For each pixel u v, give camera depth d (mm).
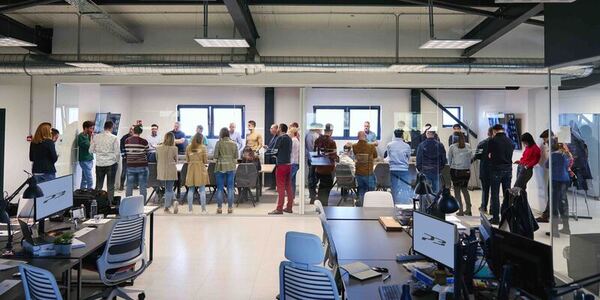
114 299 3348
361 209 4348
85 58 6039
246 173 7023
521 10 4609
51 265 2492
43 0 4605
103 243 2996
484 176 6352
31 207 3795
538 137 6617
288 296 2326
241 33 5469
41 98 6598
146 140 6781
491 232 2256
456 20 6020
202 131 6918
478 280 2162
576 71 5043
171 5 5332
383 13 5797
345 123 6723
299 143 6793
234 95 6945
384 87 6672
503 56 6551
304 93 6730
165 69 5934
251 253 4652
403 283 2203
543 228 5801
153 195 6797
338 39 6547
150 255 4008
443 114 6668
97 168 6633
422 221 2332
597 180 5848
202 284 3711
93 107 6809
